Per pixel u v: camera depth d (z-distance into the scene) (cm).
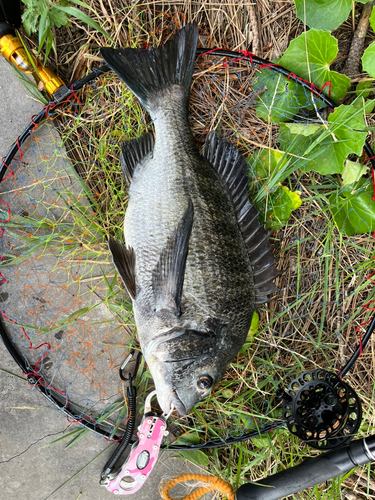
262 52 57
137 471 49
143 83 49
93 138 55
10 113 53
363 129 51
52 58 55
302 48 51
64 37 56
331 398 46
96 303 55
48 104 51
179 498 56
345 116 51
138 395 56
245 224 49
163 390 44
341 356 57
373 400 56
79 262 55
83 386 55
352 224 54
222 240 46
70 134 55
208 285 45
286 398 48
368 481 56
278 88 54
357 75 56
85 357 55
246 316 47
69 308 55
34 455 54
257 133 56
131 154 51
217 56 55
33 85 52
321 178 57
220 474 56
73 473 55
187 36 50
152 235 46
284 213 54
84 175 56
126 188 51
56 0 51
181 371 43
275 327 57
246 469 54
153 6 55
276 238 57
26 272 54
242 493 49
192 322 44
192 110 56
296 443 56
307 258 57
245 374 56
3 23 49
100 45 55
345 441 47
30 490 54
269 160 55
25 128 53
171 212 46
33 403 54
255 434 53
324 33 50
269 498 47
